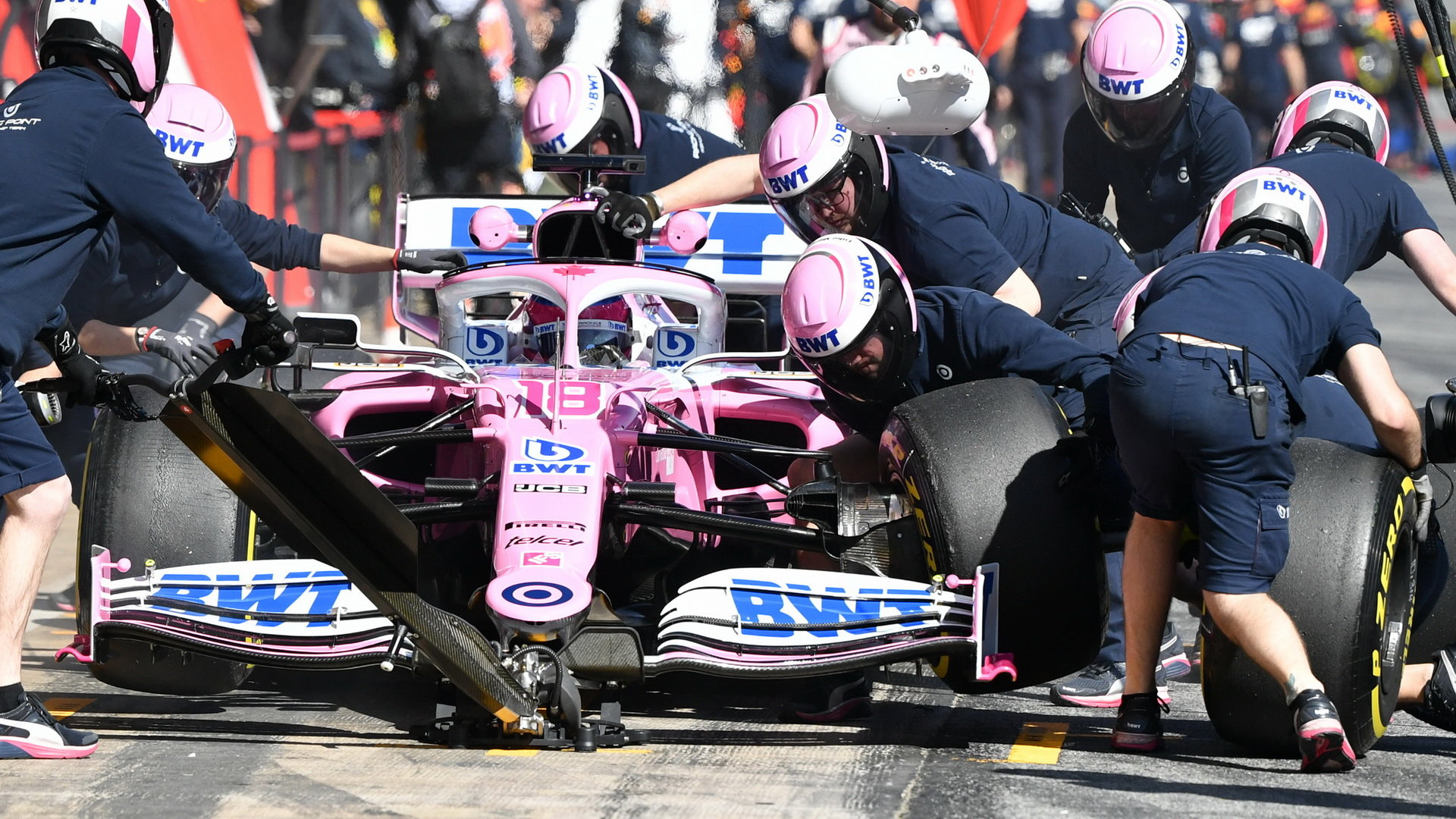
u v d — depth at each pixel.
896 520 18.20
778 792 15.09
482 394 19.42
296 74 41.34
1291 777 15.80
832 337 18.50
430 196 26.86
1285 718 16.09
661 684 20.42
